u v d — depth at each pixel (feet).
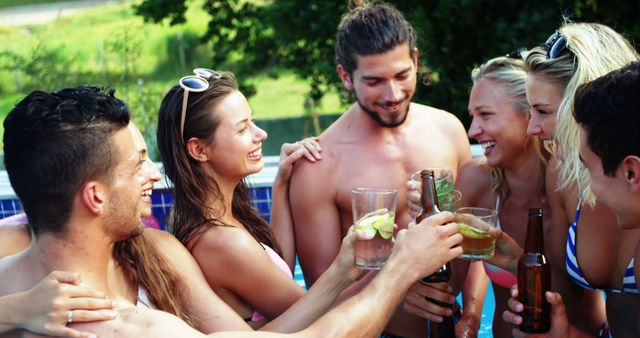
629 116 5.93
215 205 8.54
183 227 8.48
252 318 8.71
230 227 8.38
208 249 8.30
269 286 8.34
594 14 22.95
